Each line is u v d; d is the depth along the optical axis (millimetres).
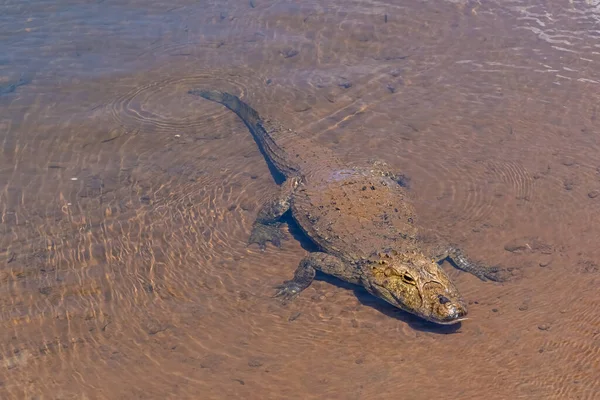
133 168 12023
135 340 8719
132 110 13539
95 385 8070
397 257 9070
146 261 10086
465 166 11547
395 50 14969
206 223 10805
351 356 8281
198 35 15859
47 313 9188
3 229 10672
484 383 7750
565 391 7578
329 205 10367
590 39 14836
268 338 8641
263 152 12344
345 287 9508
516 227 10219
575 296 8891
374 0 16984
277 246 10328
